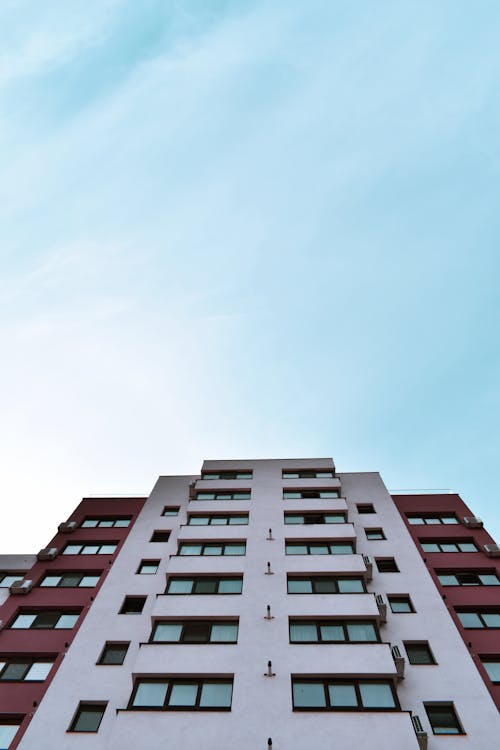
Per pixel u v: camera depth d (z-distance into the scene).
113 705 16.19
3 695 17.08
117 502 29.84
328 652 17.05
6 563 25.33
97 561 24.31
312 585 20.81
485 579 22.20
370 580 21.14
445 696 15.80
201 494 29.03
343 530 23.94
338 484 28.42
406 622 18.97
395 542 23.89
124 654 18.52
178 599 19.89
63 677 17.30
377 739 14.00
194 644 17.66
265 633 18.03
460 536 24.97
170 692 16.22
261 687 15.84
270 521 25.22
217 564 21.98
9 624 20.75
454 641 17.98
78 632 19.39
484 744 14.21
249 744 14.01
